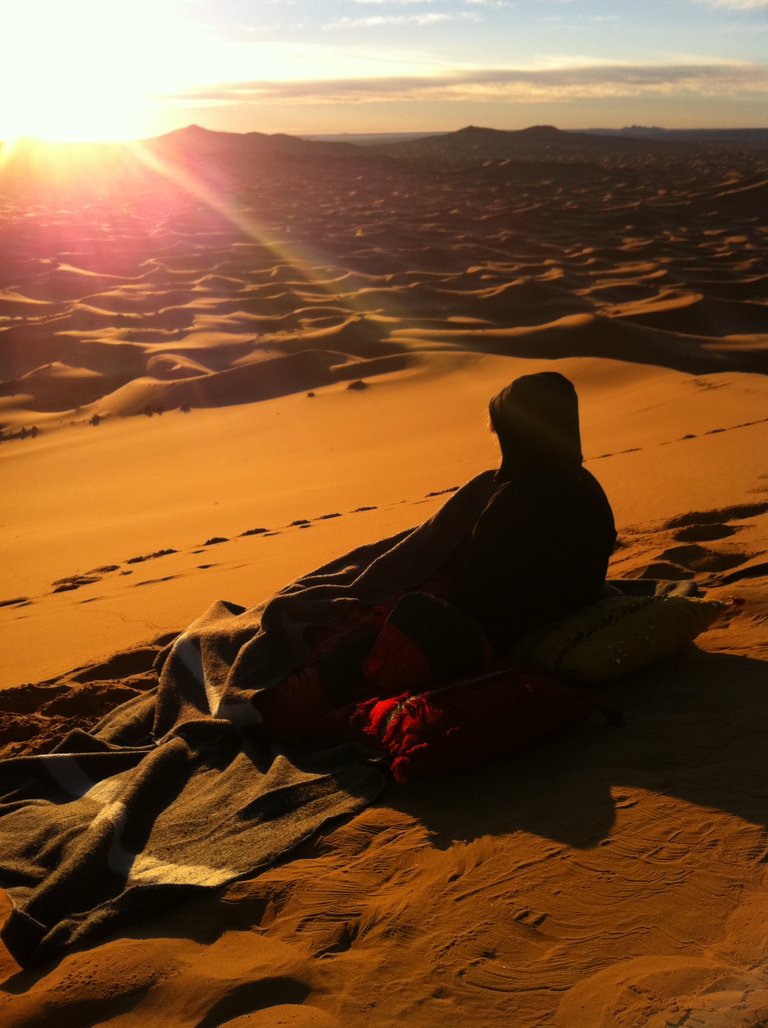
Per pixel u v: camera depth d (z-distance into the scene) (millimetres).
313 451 41062
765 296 122375
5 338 95312
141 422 58875
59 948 3094
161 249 194875
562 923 2779
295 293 122312
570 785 3604
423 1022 2453
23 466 46219
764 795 3318
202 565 12695
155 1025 2637
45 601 12305
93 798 4027
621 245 197250
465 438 36250
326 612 4680
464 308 114500
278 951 2863
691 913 2742
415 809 3619
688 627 4598
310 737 4234
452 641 4199
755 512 8492
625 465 14539
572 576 4496
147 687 6426
